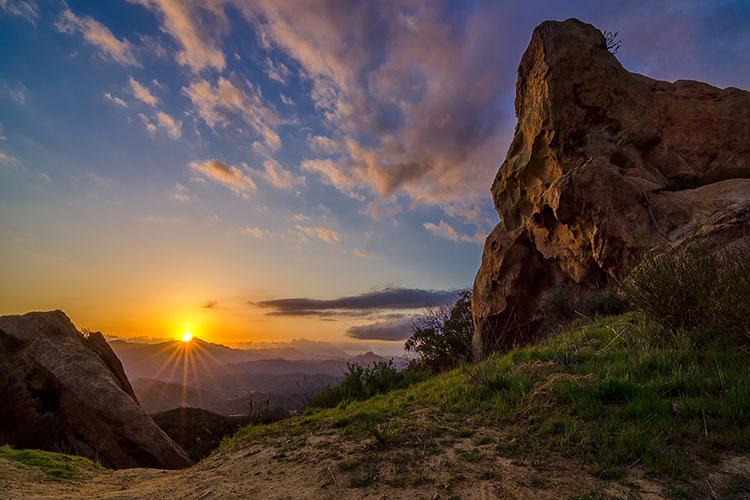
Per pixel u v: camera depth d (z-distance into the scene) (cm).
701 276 699
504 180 2214
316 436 707
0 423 1569
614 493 366
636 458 416
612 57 1989
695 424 447
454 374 1031
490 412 625
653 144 1859
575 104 1848
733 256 712
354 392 1187
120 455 2120
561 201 1662
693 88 2008
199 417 2967
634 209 1488
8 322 2484
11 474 645
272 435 789
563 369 704
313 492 466
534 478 413
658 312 739
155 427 2227
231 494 502
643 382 579
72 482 677
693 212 1399
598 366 675
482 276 2328
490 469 449
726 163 1778
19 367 2189
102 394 2203
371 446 575
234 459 675
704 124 1869
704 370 566
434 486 434
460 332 2089
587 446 451
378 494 436
